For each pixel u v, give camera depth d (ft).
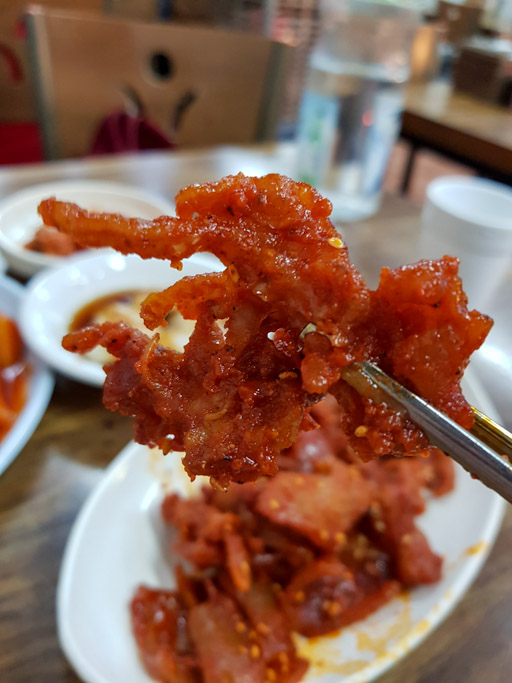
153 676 0.56
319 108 1.46
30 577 0.62
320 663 0.58
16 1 2.85
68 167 1.67
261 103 2.16
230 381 0.42
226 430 0.40
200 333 0.44
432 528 0.72
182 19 3.38
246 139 2.22
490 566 0.69
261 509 0.69
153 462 0.73
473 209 1.26
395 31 1.50
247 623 0.63
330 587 0.64
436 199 1.15
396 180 3.39
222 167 1.80
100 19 1.86
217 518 0.68
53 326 0.96
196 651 0.60
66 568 0.58
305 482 0.73
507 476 0.36
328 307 0.38
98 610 0.58
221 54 2.04
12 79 2.93
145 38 1.94
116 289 1.11
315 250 0.39
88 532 0.62
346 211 1.55
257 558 0.69
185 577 0.66
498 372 1.03
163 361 0.45
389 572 0.68
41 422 0.82
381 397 0.39
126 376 0.47
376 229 1.54
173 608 0.63
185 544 0.67
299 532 0.70
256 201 0.39
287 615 0.63
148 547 0.67
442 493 0.75
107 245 0.39
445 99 2.70
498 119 2.47
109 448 0.80
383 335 0.39
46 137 1.95
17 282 1.17
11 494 0.71
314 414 0.85
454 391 0.40
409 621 0.60
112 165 1.71
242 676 0.56
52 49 1.84
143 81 2.00
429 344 0.38
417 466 0.78
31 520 0.68
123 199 1.37
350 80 1.38
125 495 0.69
